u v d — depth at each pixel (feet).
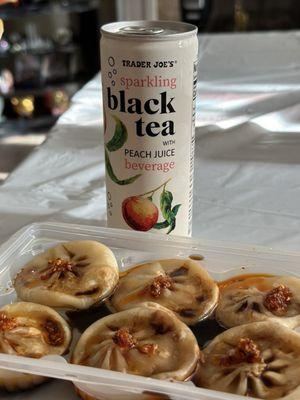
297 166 1.35
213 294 0.76
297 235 1.03
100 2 4.30
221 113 1.73
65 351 0.68
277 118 1.64
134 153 0.86
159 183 0.88
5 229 1.06
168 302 0.75
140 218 0.90
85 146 1.49
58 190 1.23
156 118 0.83
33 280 0.79
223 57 2.20
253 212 1.12
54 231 0.92
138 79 0.80
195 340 0.66
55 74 4.28
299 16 3.59
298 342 0.64
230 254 0.87
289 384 0.61
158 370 0.62
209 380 0.63
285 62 2.13
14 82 4.15
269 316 0.72
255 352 0.63
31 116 4.15
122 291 0.78
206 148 1.46
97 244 0.84
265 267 0.85
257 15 3.60
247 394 0.60
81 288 0.76
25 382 0.64
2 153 3.55
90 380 0.57
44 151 1.45
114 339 0.66
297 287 0.77
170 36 0.78
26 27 4.25
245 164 1.36
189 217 0.94
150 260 0.86
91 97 1.87
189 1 3.52
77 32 4.35
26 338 0.68
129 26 0.85
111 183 0.90
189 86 0.83
